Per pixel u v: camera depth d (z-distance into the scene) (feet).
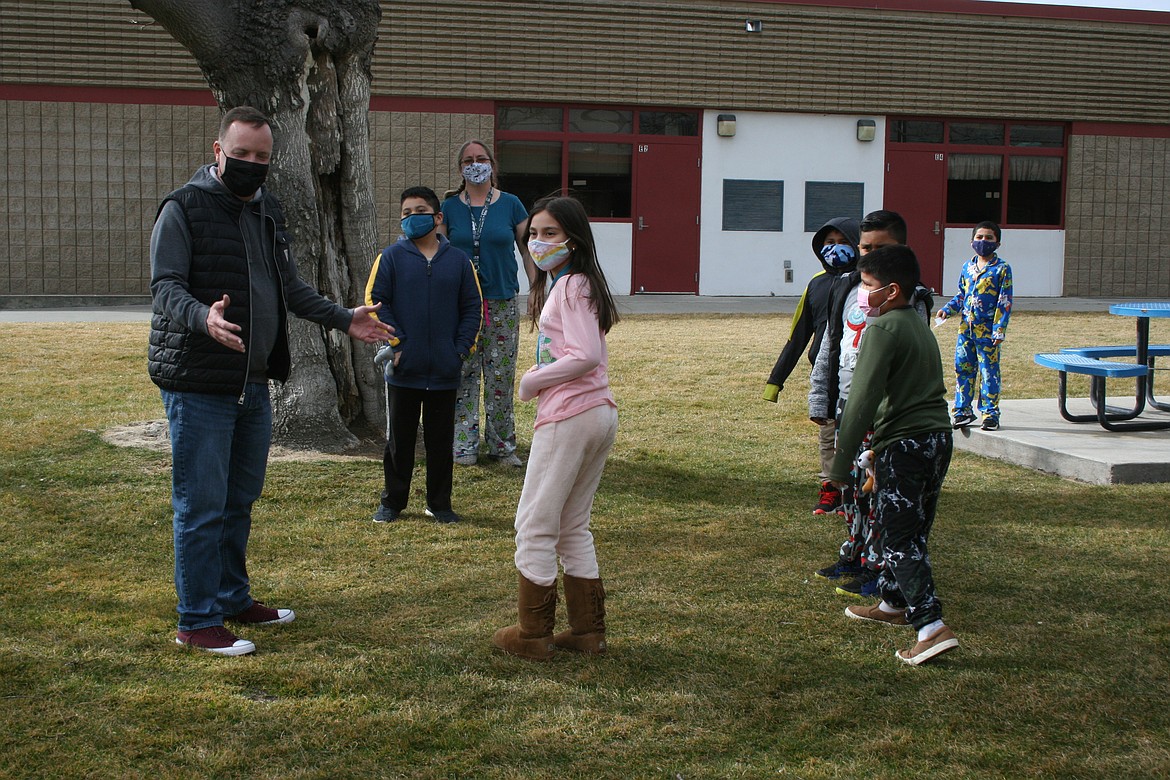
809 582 15.26
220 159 12.19
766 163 62.03
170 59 54.24
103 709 10.77
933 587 12.55
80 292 54.75
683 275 61.98
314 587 14.85
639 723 10.69
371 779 9.53
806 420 27.63
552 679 11.76
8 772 9.49
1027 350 38.34
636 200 60.85
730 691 11.48
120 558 15.96
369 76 23.58
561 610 14.32
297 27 21.91
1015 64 63.26
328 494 19.76
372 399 24.09
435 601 14.30
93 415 25.72
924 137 63.72
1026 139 64.85
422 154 57.52
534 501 12.11
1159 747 10.27
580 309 11.91
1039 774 9.75
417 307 17.87
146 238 55.11
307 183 22.62
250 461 13.06
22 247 54.24
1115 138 65.21
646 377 32.94
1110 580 15.35
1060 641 13.01
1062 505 19.70
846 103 61.98
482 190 22.00
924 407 12.54
